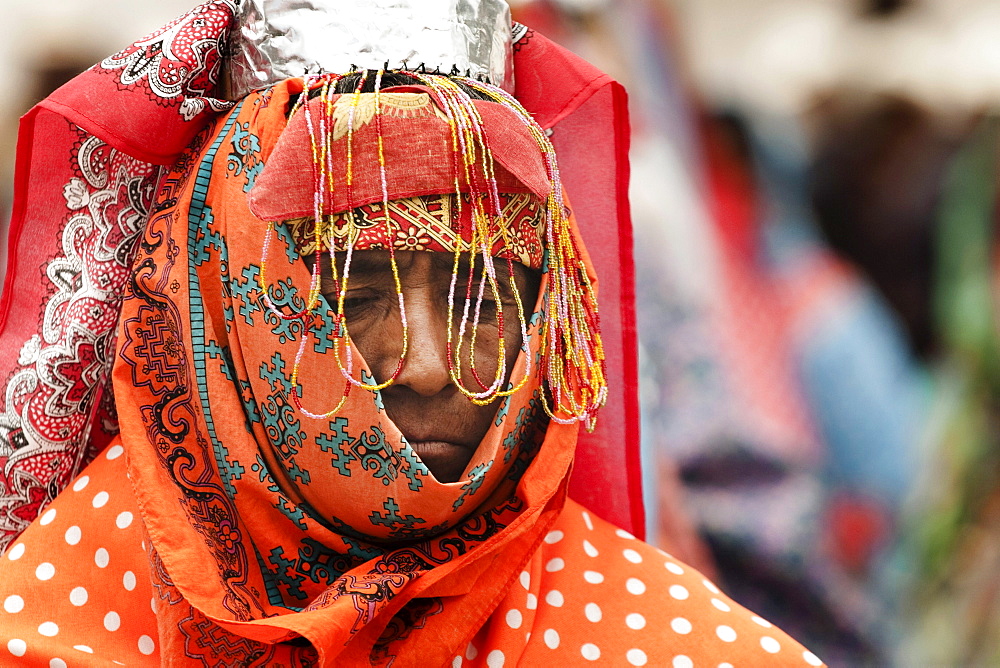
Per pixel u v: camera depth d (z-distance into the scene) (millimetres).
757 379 6676
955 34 7980
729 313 6703
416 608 3279
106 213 3525
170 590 3135
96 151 3504
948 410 7367
